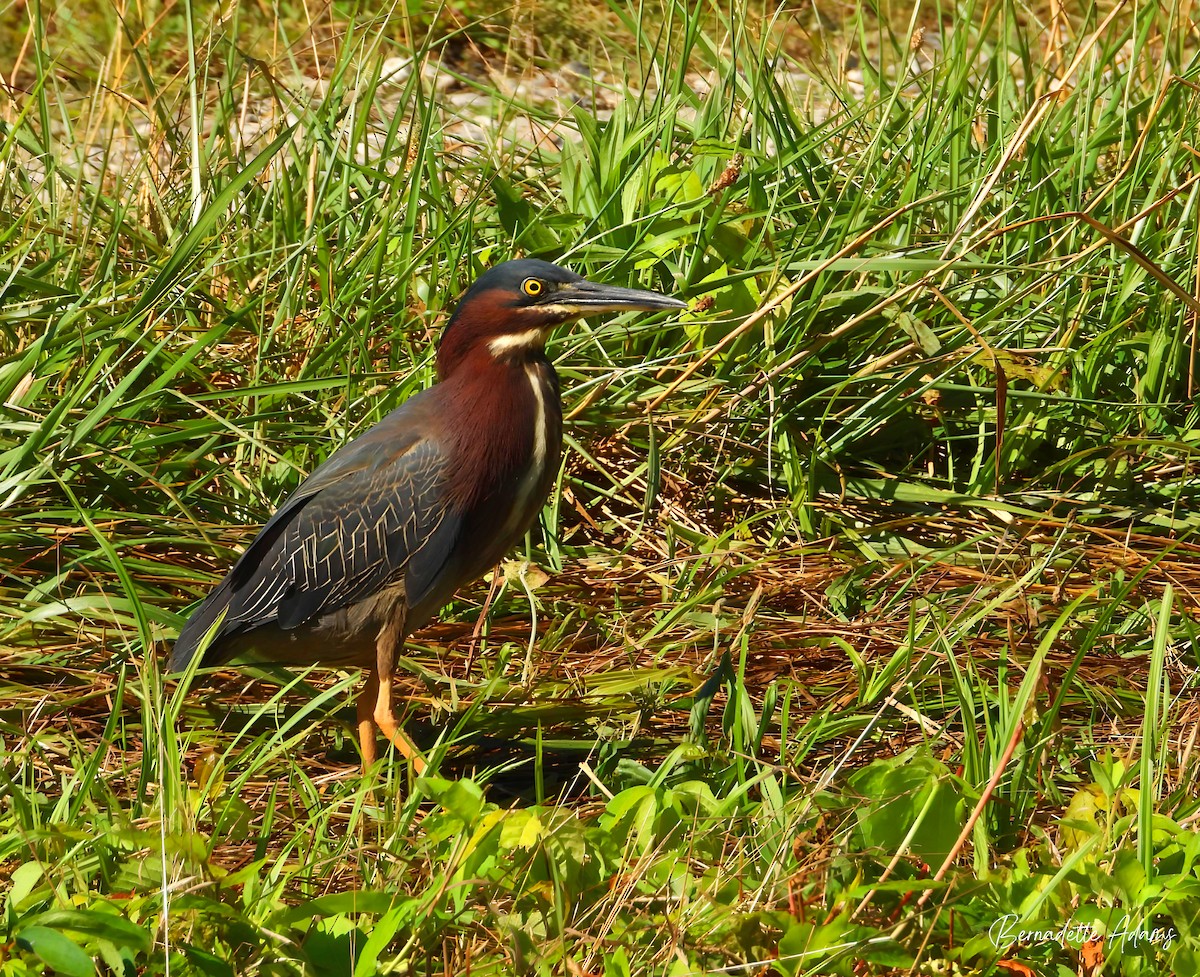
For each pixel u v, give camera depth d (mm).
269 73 13141
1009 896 6254
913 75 13836
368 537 8695
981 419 11266
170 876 6074
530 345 8750
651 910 6277
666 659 9359
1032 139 12438
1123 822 6426
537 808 6496
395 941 6109
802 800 6797
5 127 13141
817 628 9516
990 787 6254
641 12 12805
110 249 11602
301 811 7859
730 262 11570
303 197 13016
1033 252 11945
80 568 9602
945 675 8750
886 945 5941
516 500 8906
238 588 8938
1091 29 14516
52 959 5453
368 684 8680
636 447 11164
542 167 14047
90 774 6938
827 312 11430
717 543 10133
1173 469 11016
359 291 11555
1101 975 5969
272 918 5961
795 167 13023
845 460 11352
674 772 7695
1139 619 9383
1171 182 12547
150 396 10180
